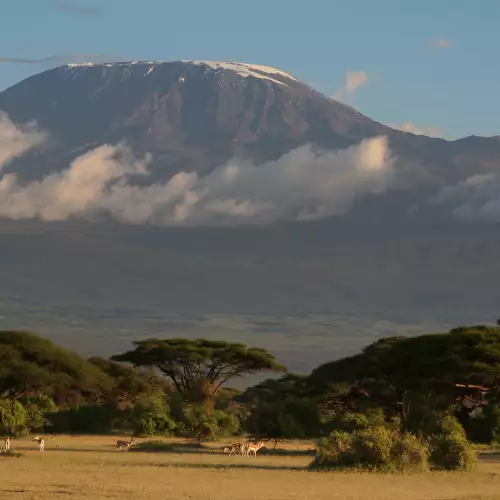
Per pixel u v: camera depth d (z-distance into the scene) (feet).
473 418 417.69
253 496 199.82
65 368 558.56
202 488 212.23
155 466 269.03
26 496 188.03
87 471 246.27
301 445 391.24
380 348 407.03
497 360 372.38
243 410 535.60
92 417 480.23
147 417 456.86
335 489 215.92
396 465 258.37
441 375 373.61
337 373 413.18
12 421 410.72
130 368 615.57
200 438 440.04
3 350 543.39
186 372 602.44
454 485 230.48
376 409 425.69
